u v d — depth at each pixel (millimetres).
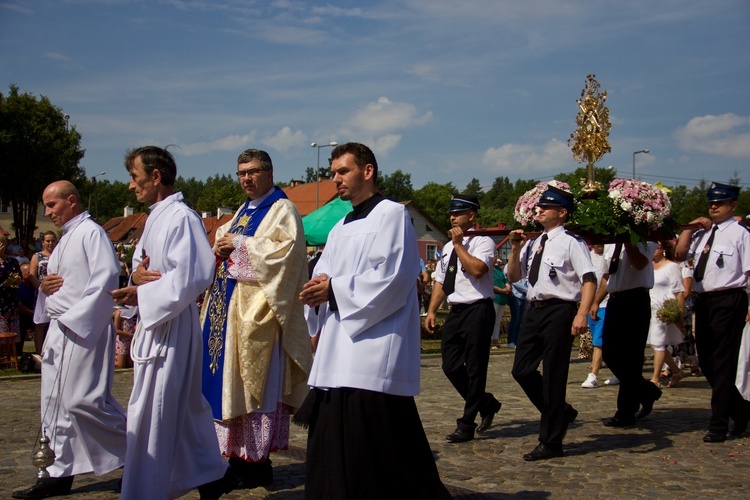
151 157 4512
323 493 3682
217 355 5031
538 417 7512
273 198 5352
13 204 42938
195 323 4383
